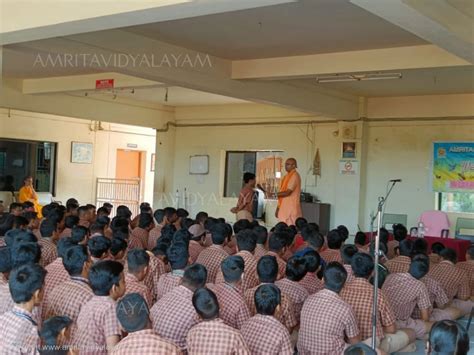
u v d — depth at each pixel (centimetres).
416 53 707
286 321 404
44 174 1376
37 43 659
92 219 755
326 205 1112
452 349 218
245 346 307
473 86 938
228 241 582
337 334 384
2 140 1298
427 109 1041
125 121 1239
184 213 787
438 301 539
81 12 477
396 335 450
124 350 268
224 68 820
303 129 1164
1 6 523
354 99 1073
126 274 410
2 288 367
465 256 841
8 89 1045
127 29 682
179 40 722
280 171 1198
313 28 646
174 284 423
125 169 1576
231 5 432
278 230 626
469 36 536
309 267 470
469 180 1009
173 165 1330
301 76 791
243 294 426
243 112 1237
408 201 1060
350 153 1093
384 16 465
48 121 1373
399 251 617
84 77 984
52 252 543
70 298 362
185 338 352
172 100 1228
